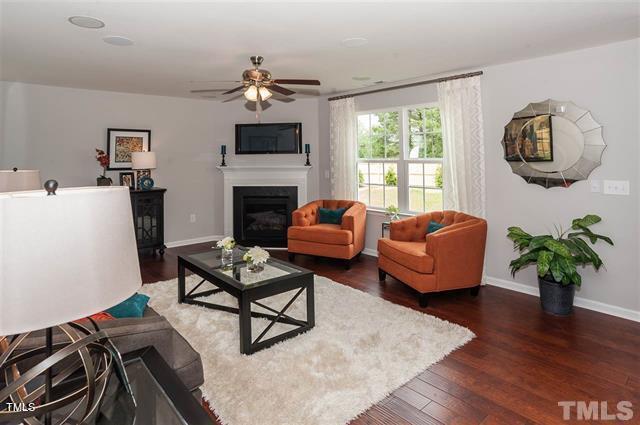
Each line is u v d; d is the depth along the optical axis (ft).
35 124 15.87
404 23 9.01
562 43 10.57
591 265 11.34
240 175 20.39
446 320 10.47
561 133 11.60
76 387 3.95
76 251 2.76
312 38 10.05
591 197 11.20
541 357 8.54
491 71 13.15
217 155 20.90
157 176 19.12
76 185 16.90
